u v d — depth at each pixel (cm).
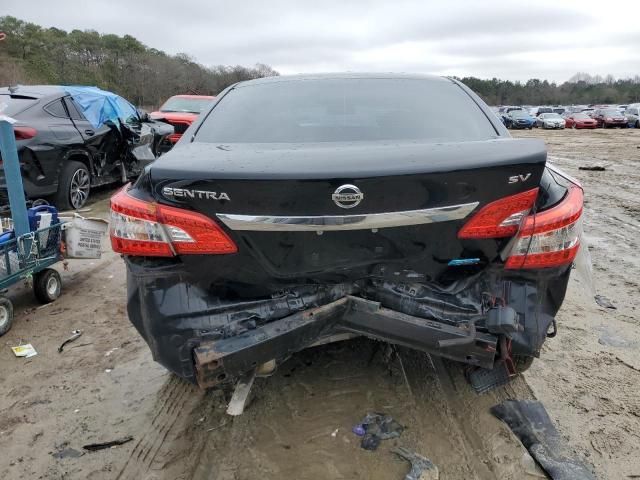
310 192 206
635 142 2203
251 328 230
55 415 292
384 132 281
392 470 240
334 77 337
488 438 259
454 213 212
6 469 252
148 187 222
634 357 342
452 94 318
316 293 240
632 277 491
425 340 233
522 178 213
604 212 776
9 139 395
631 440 260
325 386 302
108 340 379
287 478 238
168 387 315
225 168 210
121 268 536
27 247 411
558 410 284
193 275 227
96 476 246
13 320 413
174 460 253
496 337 230
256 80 349
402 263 224
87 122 780
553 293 238
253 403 290
